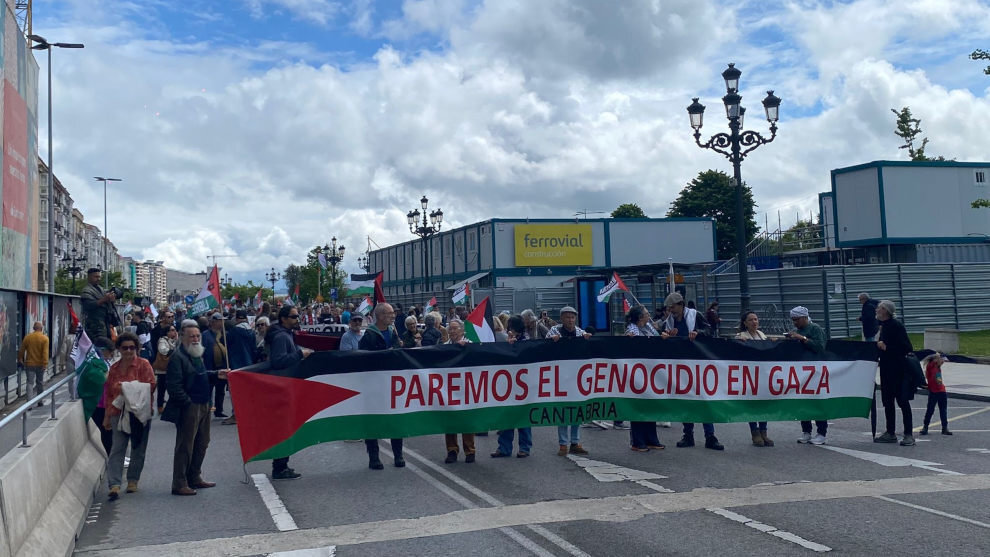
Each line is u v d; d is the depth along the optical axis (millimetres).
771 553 6102
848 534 6566
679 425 13125
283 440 8992
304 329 18234
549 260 48344
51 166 36062
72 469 7859
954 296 29156
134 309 21031
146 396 8359
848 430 12523
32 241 34781
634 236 49719
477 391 9953
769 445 11008
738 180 19266
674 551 6191
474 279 46250
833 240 44750
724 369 10812
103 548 6531
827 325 27312
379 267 78312
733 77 19156
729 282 32188
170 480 9273
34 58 35781
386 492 8422
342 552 6316
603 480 8828
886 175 36031
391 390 9617
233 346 14375
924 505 7492
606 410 10430
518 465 9820
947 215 36469
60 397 9547
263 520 7359
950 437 11617
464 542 6527
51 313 20297
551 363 10242
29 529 5684
